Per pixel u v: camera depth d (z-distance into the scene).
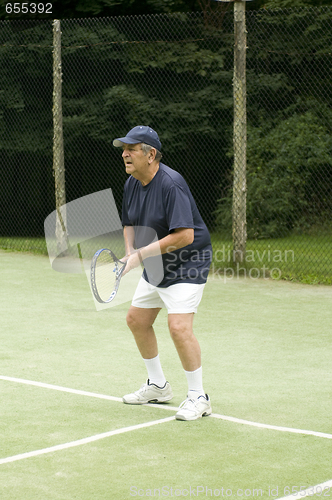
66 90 20.30
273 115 21.52
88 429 4.99
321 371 6.65
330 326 8.66
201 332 8.30
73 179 22.33
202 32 21.00
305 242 18.44
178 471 4.21
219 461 4.38
